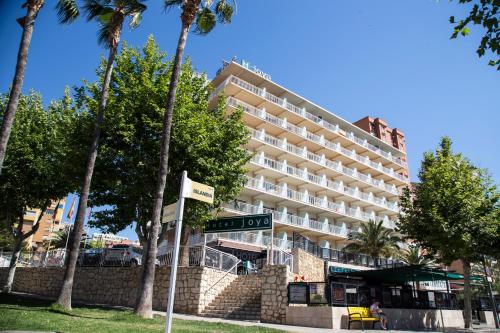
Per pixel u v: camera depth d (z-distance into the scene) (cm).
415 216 2114
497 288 3994
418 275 1866
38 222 2305
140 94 1591
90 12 1529
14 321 834
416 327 1692
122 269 1942
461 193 1952
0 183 2031
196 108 1753
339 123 5388
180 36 1388
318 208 4372
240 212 3522
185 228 2188
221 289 1725
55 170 2083
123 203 1719
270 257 1628
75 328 807
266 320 1416
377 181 5581
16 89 1059
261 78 4341
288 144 4422
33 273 2495
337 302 1330
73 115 1688
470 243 1822
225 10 1619
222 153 1722
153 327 906
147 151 1584
